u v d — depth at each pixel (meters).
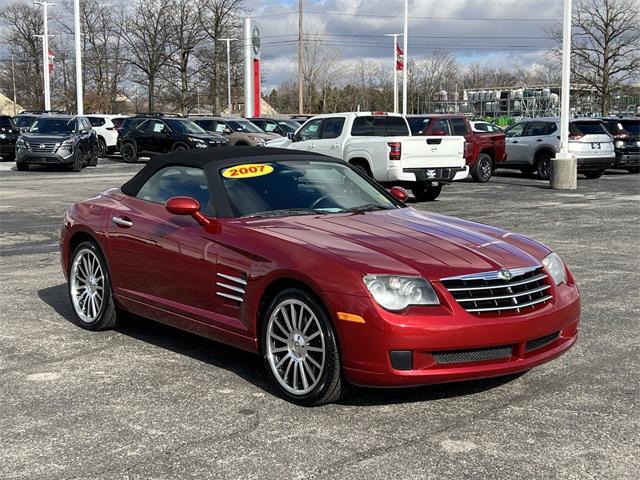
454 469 3.62
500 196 17.05
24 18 80.69
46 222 12.68
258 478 3.53
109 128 31.95
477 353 4.27
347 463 3.69
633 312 6.76
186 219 5.35
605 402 4.55
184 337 6.05
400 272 4.22
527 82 78.62
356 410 4.42
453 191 18.36
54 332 6.16
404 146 14.73
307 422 4.23
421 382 4.14
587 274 8.44
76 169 23.55
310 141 16.61
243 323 4.81
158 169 5.96
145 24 70.19
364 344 4.13
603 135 21.89
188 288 5.21
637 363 5.32
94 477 3.56
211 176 5.45
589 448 3.88
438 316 4.13
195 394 4.70
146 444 3.94
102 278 6.08
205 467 3.66
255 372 5.15
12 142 28.08
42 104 81.88
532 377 5.02
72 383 4.91
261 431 4.11
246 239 4.82
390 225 5.06
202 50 70.38
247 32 42.16
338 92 65.31
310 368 4.44
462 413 4.37
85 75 73.75
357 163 15.55
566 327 4.71
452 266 4.34
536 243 5.12
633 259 9.34
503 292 4.36
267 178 5.61
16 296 7.40
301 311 4.46
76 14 32.09
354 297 4.16
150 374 5.10
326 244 4.56
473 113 65.25
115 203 6.11
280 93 77.12
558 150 21.45
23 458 3.78
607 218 13.20
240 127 28.58
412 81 65.69
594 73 45.53
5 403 4.54
